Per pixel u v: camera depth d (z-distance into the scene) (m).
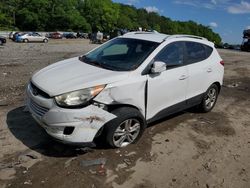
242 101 8.55
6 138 5.05
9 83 8.66
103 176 4.20
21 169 4.22
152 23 150.38
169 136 5.63
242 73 13.70
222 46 50.66
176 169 4.56
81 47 28.41
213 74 6.70
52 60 14.81
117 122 4.63
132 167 4.48
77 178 4.12
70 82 4.50
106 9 104.75
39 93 4.55
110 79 4.61
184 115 6.83
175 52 5.73
